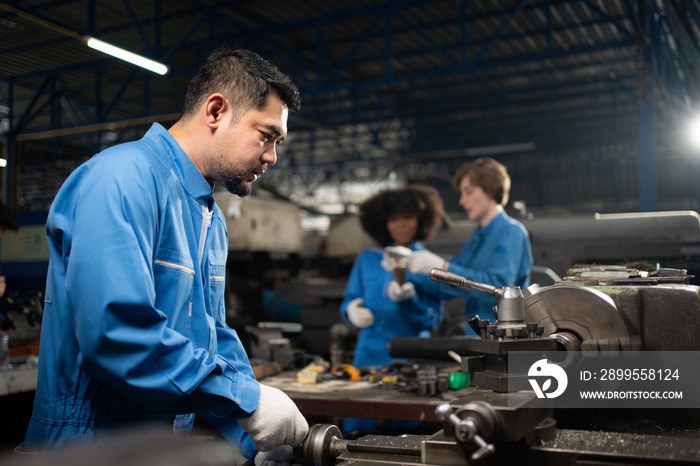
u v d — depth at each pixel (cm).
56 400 97
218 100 104
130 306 84
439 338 181
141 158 98
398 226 264
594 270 126
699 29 443
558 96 1137
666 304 99
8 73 367
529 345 84
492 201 240
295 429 98
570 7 741
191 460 92
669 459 71
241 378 96
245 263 454
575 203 1523
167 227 101
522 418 75
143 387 85
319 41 759
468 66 707
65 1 530
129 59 396
